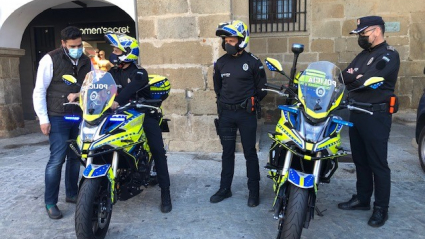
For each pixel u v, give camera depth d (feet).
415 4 28.25
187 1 19.48
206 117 20.22
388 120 11.60
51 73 12.30
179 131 20.58
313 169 9.75
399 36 28.73
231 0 19.31
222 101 13.17
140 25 20.13
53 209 12.63
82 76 12.72
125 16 31.50
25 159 19.94
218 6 19.24
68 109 12.48
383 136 11.53
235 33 11.98
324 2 27.99
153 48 20.17
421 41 28.66
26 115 34.81
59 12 32.40
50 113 12.50
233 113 13.04
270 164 10.89
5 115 25.49
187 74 20.04
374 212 11.92
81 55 12.62
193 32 19.67
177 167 17.93
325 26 28.22
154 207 13.38
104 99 10.69
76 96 11.85
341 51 28.37
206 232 11.44
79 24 32.30
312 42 28.40
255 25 28.71
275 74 28.76
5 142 24.36
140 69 12.06
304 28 28.30
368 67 11.61
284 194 9.69
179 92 20.25
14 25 25.27
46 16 32.71
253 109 12.70
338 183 15.52
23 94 34.47
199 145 20.51
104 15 31.78
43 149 22.27
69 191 13.83
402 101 29.40
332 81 9.91
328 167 10.52
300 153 9.63
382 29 11.62
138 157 11.91
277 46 28.58
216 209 13.10
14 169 18.03
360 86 10.98
